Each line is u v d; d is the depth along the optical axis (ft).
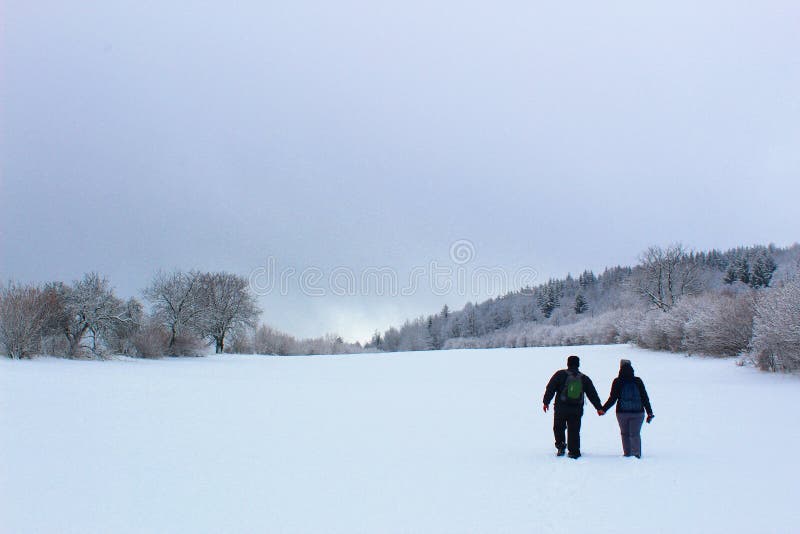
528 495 25.58
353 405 60.03
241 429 43.45
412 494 26.00
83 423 42.63
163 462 31.86
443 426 46.70
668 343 153.17
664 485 26.86
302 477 29.22
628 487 26.61
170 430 41.70
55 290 128.88
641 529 20.85
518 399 66.54
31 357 104.68
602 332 270.87
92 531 21.02
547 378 98.43
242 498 25.36
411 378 98.84
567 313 524.93
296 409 56.08
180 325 173.99
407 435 42.19
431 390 76.84
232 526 21.66
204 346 180.34
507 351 198.18
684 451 35.32
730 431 42.47
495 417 52.08
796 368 85.87
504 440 40.42
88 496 25.23
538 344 350.43
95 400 55.21
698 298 157.79
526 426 46.91
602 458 33.45
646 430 43.39
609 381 88.69
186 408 53.62
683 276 213.46
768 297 96.02
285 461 32.96
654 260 216.95
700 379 86.07
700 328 129.90
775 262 449.48
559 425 34.42
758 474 28.86
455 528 21.27
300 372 113.29
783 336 82.89
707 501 24.22
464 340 460.14
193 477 28.89
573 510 23.17
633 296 256.73
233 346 221.66
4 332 100.83
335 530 21.21
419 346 513.86
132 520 22.25
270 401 61.77
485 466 31.71
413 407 59.00
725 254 506.07
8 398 53.01
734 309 121.08
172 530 21.22
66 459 31.65
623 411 33.91
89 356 123.54
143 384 73.46
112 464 31.01
